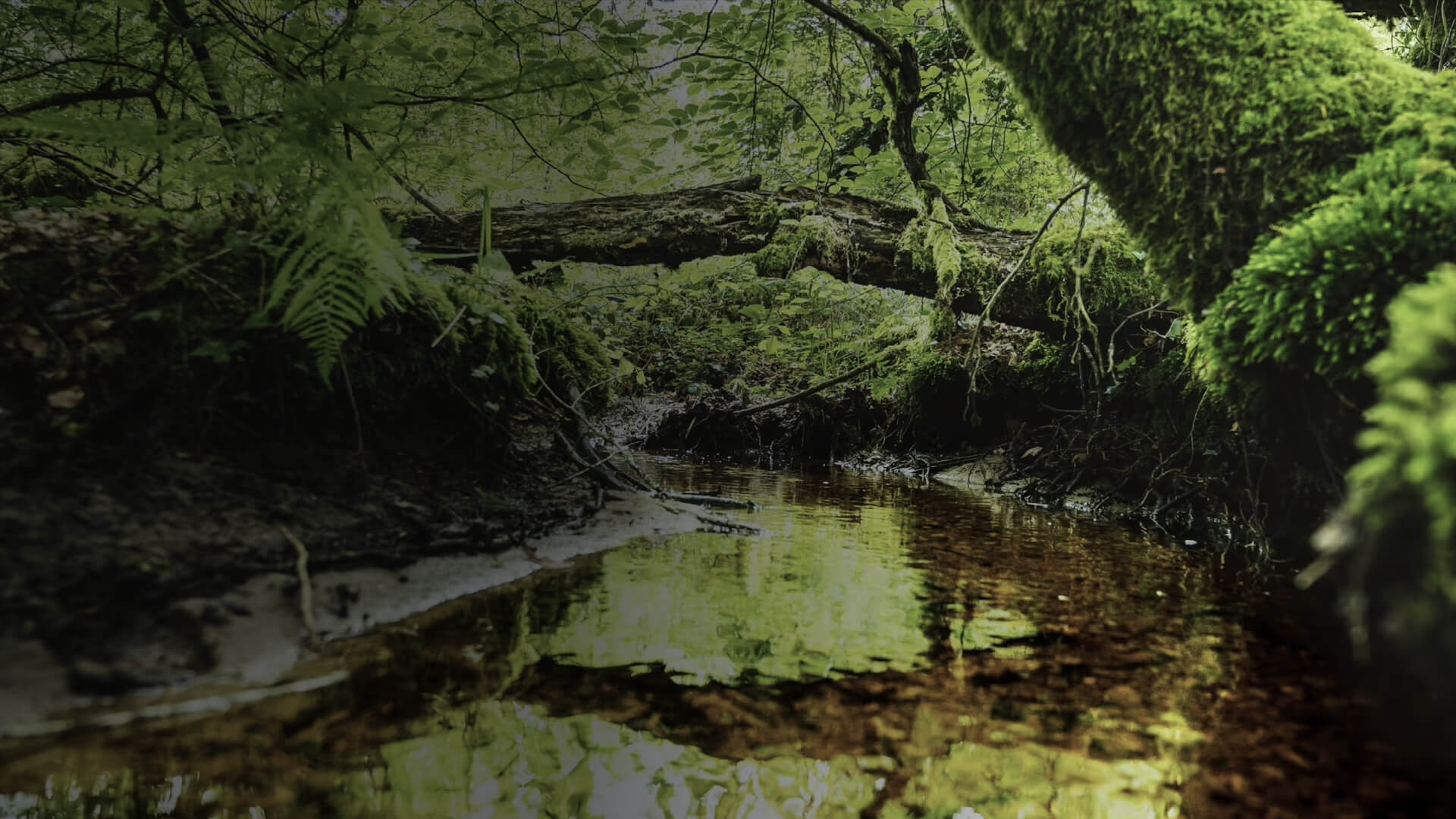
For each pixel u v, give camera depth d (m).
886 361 5.53
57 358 1.73
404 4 4.67
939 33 6.15
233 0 3.75
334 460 2.09
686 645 1.67
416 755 1.17
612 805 1.08
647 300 6.75
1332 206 1.86
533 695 1.40
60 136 2.85
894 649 1.70
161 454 1.76
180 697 1.28
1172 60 2.19
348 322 2.22
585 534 2.55
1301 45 2.07
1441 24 3.09
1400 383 1.14
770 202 4.86
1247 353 1.99
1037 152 6.03
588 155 6.53
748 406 6.28
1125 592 2.20
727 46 4.99
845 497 3.92
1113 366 4.09
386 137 4.31
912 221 4.73
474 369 2.58
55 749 1.11
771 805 1.08
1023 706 1.41
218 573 1.56
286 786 1.07
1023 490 4.30
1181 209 2.24
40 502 1.48
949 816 1.07
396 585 1.83
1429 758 1.21
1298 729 1.32
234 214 2.24
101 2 3.55
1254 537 2.90
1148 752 1.24
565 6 4.54
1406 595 1.18
